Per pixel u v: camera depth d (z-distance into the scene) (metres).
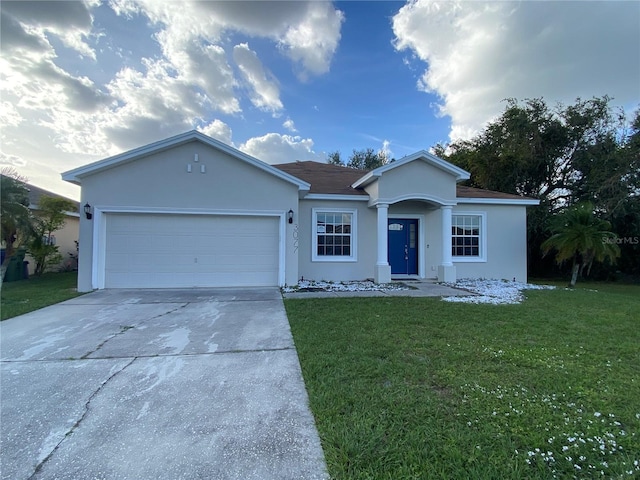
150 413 3.01
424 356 4.39
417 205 12.80
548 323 6.16
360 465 2.28
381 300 8.30
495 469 2.23
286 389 3.50
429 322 6.13
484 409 3.02
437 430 2.68
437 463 2.29
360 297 8.74
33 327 5.86
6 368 4.04
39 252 13.46
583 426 2.75
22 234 12.73
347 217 12.23
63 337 5.28
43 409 3.08
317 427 2.77
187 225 10.26
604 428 2.73
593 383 3.59
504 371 3.91
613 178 15.73
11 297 8.62
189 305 7.74
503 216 13.34
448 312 6.97
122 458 2.39
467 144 21.97
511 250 13.35
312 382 3.58
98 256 9.76
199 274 10.30
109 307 7.52
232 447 2.51
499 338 5.20
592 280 16.64
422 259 12.76
